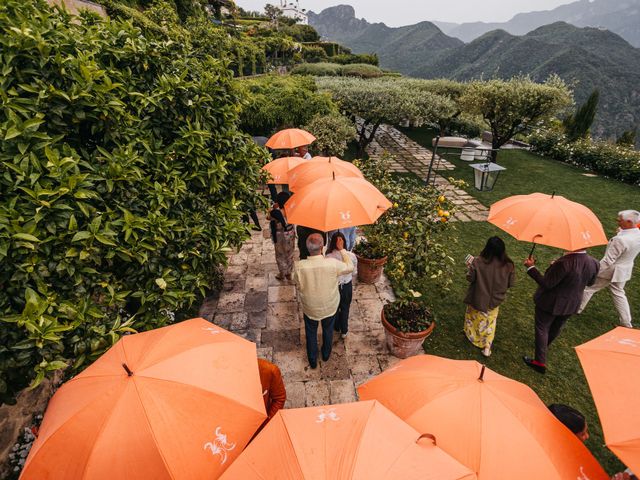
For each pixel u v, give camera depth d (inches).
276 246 223.6
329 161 213.2
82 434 64.2
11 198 88.2
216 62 157.6
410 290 163.6
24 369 88.3
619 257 177.2
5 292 85.2
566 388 159.2
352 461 57.7
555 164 543.2
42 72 97.9
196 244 136.9
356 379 163.0
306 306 149.3
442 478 56.7
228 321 200.5
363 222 155.4
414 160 563.2
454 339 187.2
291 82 563.8
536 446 67.3
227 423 72.9
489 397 74.5
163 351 80.9
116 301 110.0
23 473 62.5
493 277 156.5
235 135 161.5
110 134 112.5
